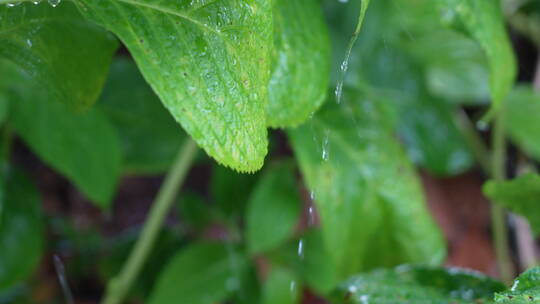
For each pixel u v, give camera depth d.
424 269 0.62
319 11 0.62
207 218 1.08
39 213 0.94
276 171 0.95
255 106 0.49
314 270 0.95
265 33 0.49
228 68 0.49
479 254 1.26
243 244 0.99
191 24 0.49
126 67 0.99
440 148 1.15
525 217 0.64
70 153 0.86
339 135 0.78
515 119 1.09
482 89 1.24
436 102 1.16
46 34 0.53
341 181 0.77
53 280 1.17
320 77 0.60
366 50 1.08
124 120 0.98
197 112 0.49
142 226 1.17
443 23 0.63
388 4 1.10
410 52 1.20
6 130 0.92
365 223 0.78
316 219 1.17
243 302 0.96
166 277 0.93
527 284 0.52
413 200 0.80
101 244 1.17
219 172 1.06
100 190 0.87
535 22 1.25
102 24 0.49
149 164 0.99
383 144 0.81
